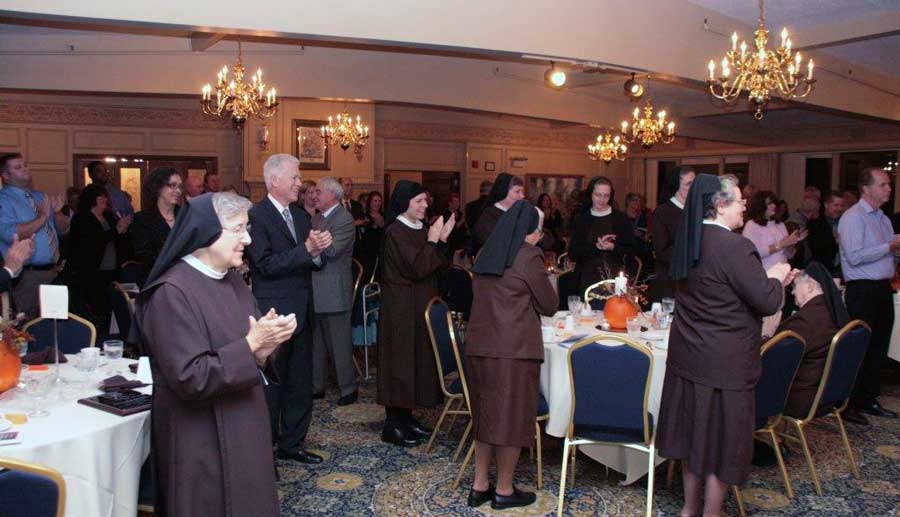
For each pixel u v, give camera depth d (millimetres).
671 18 6383
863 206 4922
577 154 14859
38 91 7648
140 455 2539
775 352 3379
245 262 5660
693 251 2977
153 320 2188
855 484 3877
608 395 3303
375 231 7512
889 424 4953
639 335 3926
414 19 5023
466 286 6348
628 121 11234
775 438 3707
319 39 4902
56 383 2787
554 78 7035
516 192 4949
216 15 4465
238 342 2221
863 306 4930
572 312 4445
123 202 8531
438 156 12977
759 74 5445
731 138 13031
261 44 7984
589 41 5844
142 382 2848
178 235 2219
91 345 3592
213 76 7848
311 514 3432
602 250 5383
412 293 4383
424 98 8953
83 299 6402
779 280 3002
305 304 3873
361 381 6012
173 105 10695
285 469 3992
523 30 5488
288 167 3730
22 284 5125
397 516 3416
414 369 4355
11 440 2217
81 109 10242
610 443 3385
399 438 4410
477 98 9398
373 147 11688
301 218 3947
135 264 5555
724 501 3637
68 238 6527
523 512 3465
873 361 5074
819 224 7383
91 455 2307
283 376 3965
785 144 13531
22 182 5199
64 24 5711
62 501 1851
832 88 8180
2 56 7148
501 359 3309
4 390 2625
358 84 8531
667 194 5020
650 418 3398
